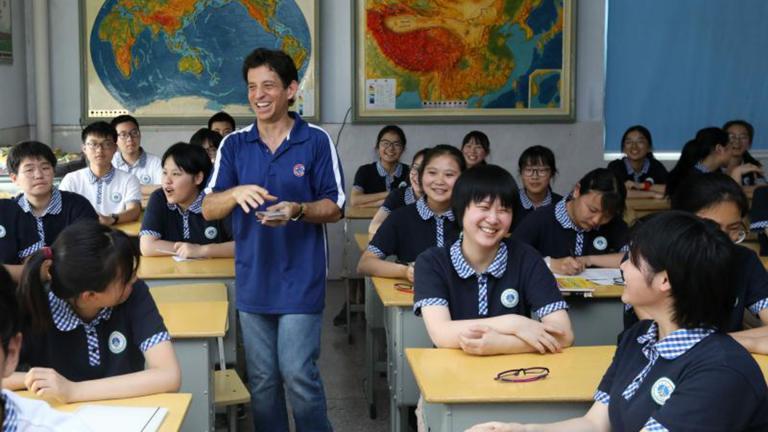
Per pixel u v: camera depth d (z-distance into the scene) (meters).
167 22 5.88
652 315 1.66
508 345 2.29
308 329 2.81
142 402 1.92
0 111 5.37
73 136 6.00
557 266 3.22
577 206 3.33
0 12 5.36
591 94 6.29
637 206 5.22
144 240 3.67
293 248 2.80
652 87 6.44
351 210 5.10
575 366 2.21
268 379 2.88
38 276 1.92
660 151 6.52
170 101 5.95
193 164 3.71
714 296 1.57
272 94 2.75
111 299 1.94
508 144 6.25
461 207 2.41
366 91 6.06
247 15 5.92
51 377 1.87
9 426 1.32
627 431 1.68
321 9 6.00
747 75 6.49
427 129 6.19
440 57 6.07
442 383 2.08
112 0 5.84
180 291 3.11
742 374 1.54
